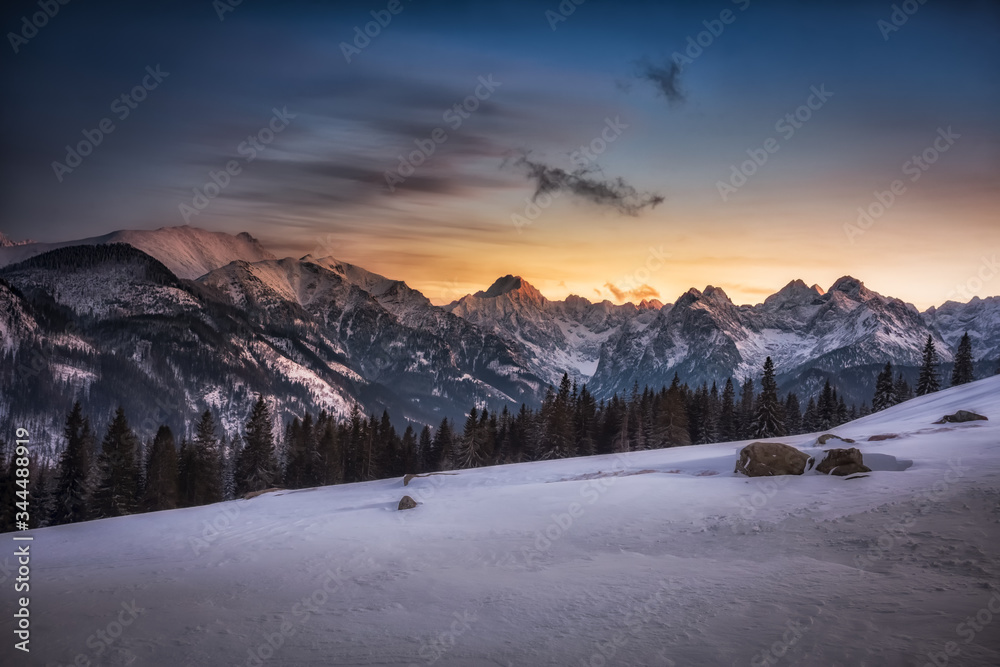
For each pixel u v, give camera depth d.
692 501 24.67
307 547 22.81
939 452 27.86
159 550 25.81
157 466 80.75
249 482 89.38
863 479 23.97
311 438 99.25
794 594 11.62
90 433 88.44
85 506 75.62
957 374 108.75
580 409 102.00
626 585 13.66
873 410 111.50
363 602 14.10
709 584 13.05
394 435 104.69
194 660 10.59
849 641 8.99
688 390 110.00
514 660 9.59
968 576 11.80
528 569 16.52
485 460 97.44
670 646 9.58
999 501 17.25
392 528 25.47
